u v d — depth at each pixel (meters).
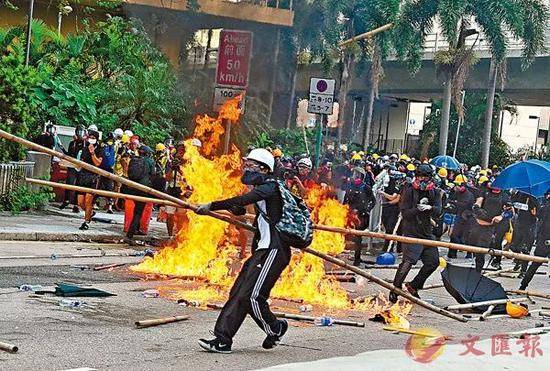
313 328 10.44
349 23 40.62
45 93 26.94
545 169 16.80
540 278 19.20
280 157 23.06
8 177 20.30
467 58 44.47
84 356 8.02
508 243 21.12
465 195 22.36
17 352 7.94
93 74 31.02
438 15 43.25
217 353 8.51
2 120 21.23
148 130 30.02
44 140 22.67
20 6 37.56
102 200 23.31
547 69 50.06
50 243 16.64
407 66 44.59
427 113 77.00
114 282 12.68
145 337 9.08
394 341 10.00
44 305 10.37
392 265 18.20
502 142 59.19
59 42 31.14
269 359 8.43
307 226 8.59
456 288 13.23
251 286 8.51
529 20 44.16
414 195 12.94
